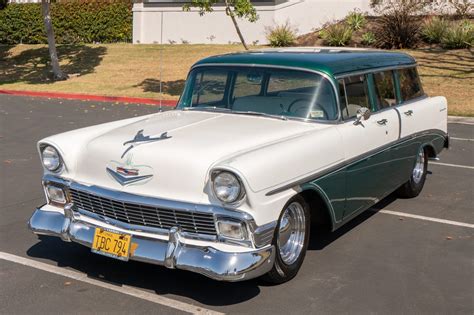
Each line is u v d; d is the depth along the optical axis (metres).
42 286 4.56
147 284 4.62
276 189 4.21
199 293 4.46
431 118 7.13
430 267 5.06
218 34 24.59
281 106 5.27
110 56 24.25
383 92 6.11
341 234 5.89
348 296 4.45
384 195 6.13
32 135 11.22
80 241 4.57
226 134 4.67
